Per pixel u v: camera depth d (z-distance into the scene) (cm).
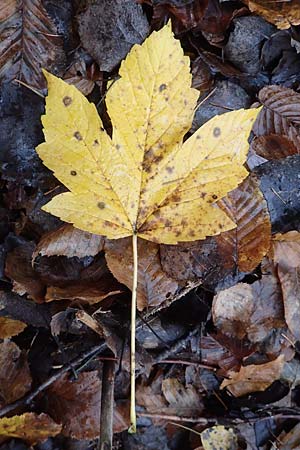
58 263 70
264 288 72
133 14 70
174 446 74
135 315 67
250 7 70
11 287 70
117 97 63
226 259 70
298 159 72
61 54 70
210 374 74
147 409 73
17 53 69
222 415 74
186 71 63
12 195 71
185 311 72
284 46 71
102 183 64
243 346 73
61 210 64
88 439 71
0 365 71
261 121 72
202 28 71
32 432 70
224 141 64
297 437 75
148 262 69
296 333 73
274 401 75
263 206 70
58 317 70
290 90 72
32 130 70
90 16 70
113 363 71
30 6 69
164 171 64
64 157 63
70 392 71
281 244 72
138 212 65
